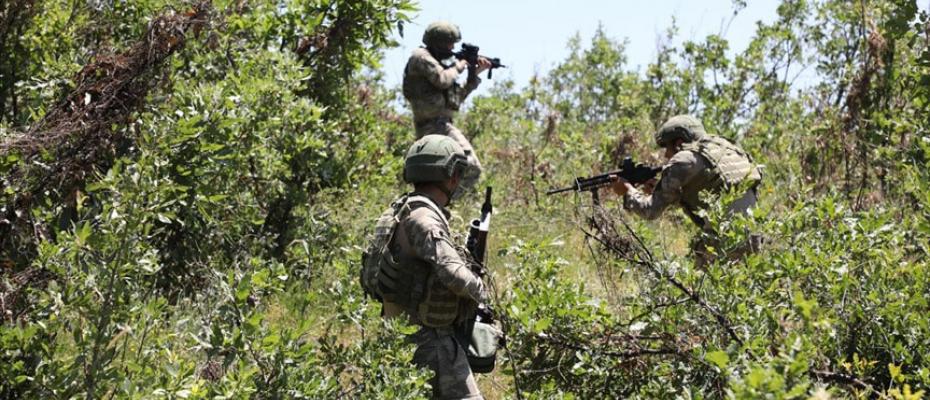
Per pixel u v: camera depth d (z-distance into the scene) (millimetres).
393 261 4090
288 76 6613
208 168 5762
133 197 4016
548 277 4879
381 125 9305
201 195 5727
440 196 4203
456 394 4125
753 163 5801
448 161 4156
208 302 4535
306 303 4305
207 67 6516
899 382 4020
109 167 5375
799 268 4480
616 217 5086
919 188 5137
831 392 3326
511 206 9352
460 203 9000
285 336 3953
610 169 10789
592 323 4727
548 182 10445
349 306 4238
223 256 6199
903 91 8203
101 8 7027
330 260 6090
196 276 5957
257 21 7227
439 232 4012
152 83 5539
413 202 4113
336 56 7879
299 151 6824
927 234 4996
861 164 8398
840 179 8570
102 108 5258
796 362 2955
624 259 4941
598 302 4832
